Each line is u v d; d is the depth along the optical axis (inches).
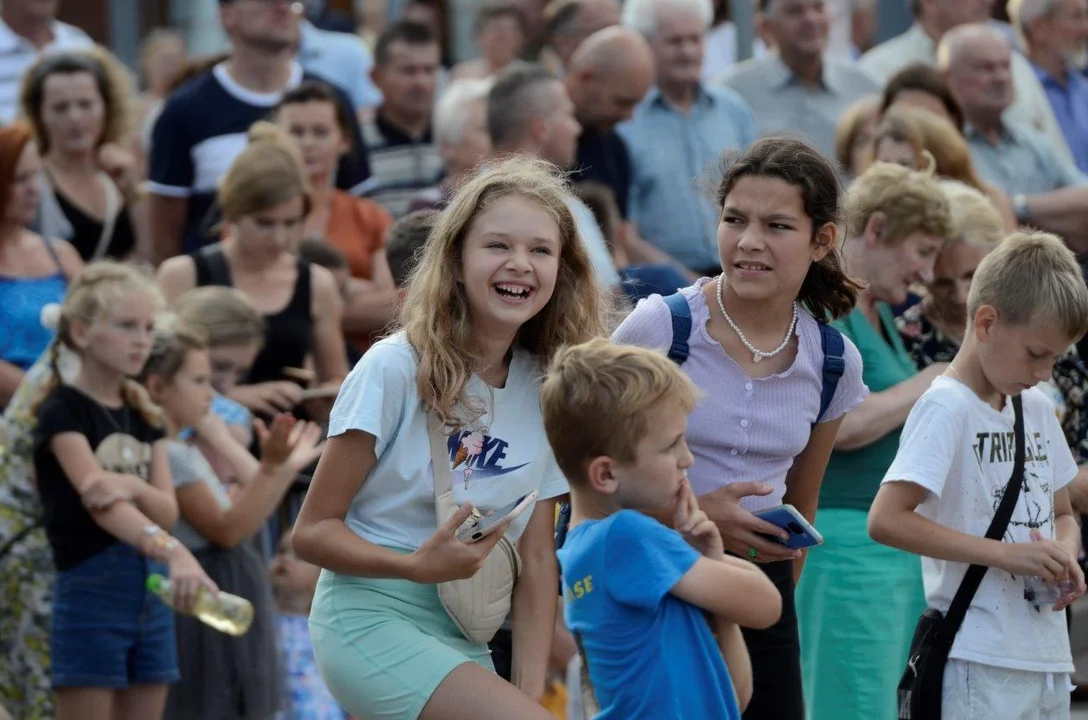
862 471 751.7
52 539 792.3
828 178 610.5
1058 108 1368.1
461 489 587.8
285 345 944.9
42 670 813.2
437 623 594.6
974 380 635.5
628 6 1245.1
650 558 523.5
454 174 1104.8
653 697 523.8
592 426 527.8
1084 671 1075.3
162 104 1218.6
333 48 1502.2
